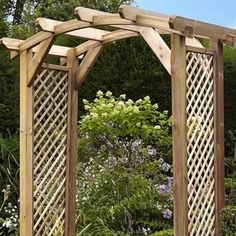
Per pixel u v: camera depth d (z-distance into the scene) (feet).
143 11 17.47
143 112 26.84
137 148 27.37
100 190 26.89
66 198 21.67
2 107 29.48
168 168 27.84
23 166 20.30
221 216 18.81
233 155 33.32
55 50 21.58
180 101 17.03
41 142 20.94
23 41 20.33
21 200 20.31
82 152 28.22
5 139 28.76
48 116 21.22
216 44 19.02
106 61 33.01
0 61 30.09
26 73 20.35
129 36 20.35
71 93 21.81
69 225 21.67
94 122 26.76
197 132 18.51
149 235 24.03
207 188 18.78
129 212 25.81
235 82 34.19
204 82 18.88
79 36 20.40
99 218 25.34
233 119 34.14
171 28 16.49
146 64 32.94
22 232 20.22
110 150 27.55
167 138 28.84
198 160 18.48
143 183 26.86
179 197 16.98
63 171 21.70
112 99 27.32
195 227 18.20
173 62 16.99
